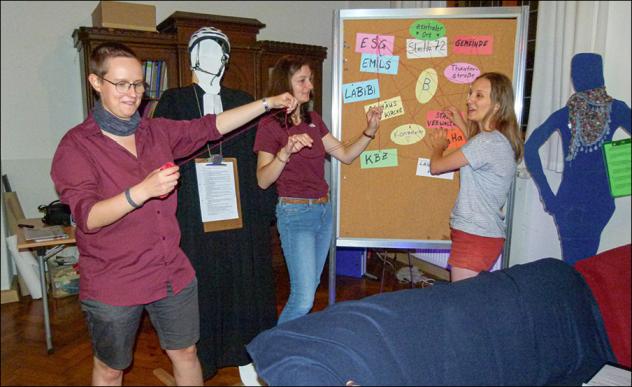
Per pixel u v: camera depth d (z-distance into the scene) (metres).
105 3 2.86
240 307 2.13
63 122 3.19
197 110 1.98
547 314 1.60
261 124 1.96
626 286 1.72
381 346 1.29
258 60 3.38
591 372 1.62
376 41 2.38
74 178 1.30
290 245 1.99
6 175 3.05
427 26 2.37
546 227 2.83
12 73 3.00
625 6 2.23
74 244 2.49
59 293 3.07
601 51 2.25
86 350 2.50
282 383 1.17
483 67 2.37
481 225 1.93
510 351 1.48
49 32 3.08
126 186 1.40
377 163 2.47
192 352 1.65
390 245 2.53
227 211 2.03
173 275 1.52
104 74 1.33
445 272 3.62
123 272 1.41
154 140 1.51
